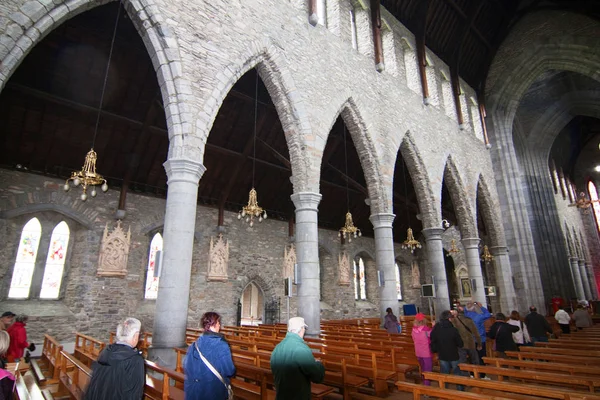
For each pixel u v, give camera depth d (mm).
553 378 5043
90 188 15008
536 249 29078
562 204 38531
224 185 18625
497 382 4340
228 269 18469
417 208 23766
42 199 13891
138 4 8930
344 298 23594
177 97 9031
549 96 30672
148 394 5188
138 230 16047
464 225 20625
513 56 25359
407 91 18250
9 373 3443
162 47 9102
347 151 20922
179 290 8008
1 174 13266
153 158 15992
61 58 12188
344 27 15633
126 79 13453
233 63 10477
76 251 14594
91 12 11406
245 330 13078
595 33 21875
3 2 7156
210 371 3275
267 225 20797
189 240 8391
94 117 13703
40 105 12750
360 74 15492
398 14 19469
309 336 10711
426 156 18078
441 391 4027
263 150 18281
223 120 16391
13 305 12992
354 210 24531
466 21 22016
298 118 12172
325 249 23625
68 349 13344
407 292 28703
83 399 2748
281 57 12086
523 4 25156
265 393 5238
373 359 6855
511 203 24562
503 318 8641
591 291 40906
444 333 6898
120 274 15047
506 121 26250
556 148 39812
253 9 11617
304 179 12047
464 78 25266
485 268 30516
